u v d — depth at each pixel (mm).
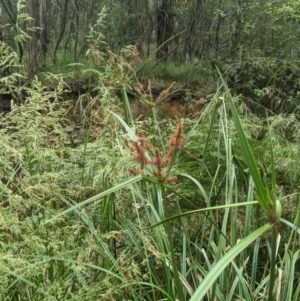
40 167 2123
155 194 2180
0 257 1457
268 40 11734
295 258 1744
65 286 1671
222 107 2695
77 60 11820
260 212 2533
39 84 2193
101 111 2711
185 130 2959
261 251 2500
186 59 13102
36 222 1884
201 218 2471
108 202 2053
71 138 2848
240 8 12031
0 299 1537
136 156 1417
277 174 2848
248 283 2074
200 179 2564
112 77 2631
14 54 2131
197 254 2252
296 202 2598
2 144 1841
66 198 2213
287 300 1702
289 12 10852
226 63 11289
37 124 2084
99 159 2402
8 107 3744
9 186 2051
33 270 1550
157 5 13602
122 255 1966
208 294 1928
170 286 1844
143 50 13523
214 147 2814
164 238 1933
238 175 2730
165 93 2512
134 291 1876
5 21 12570
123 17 13234
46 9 12844
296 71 9570
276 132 3078
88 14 12953
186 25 13617
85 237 1946
